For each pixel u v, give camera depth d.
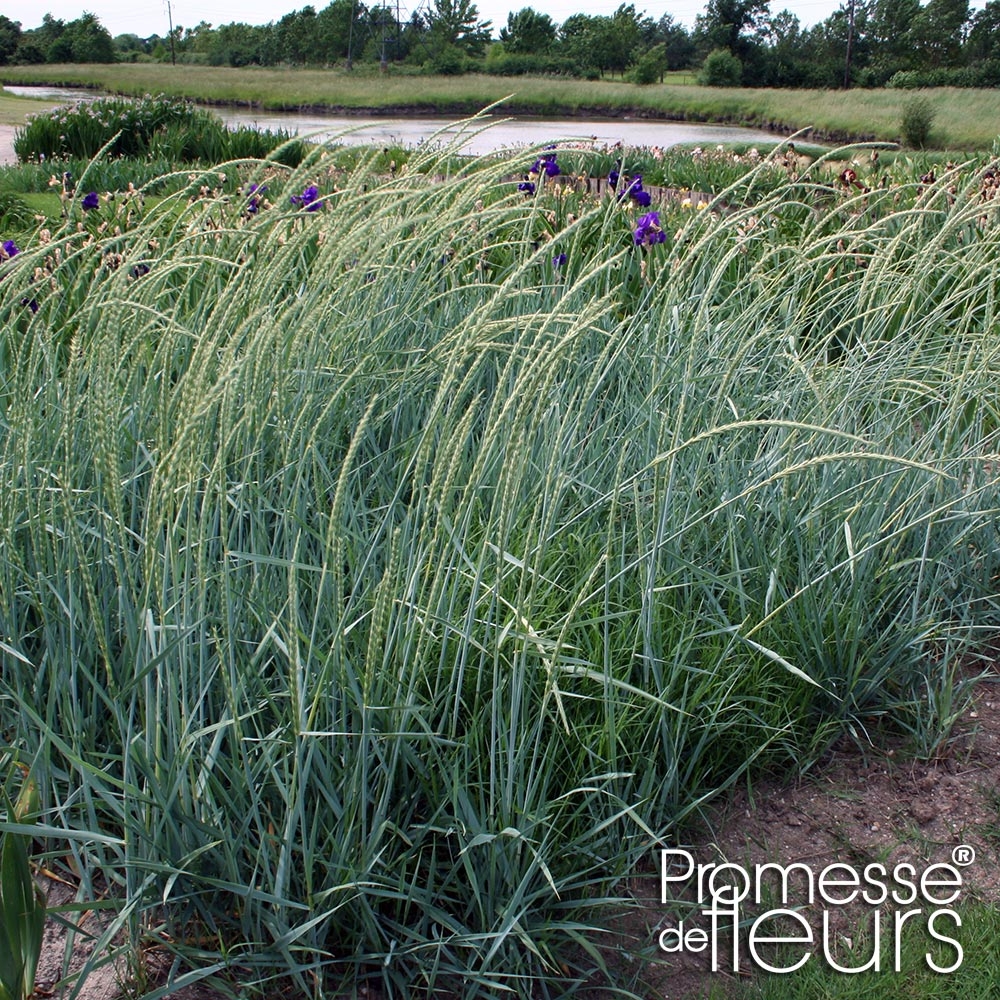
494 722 2.14
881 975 2.33
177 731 2.19
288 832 2.02
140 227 3.14
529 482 3.18
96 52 100.25
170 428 2.50
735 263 5.71
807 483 3.41
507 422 3.03
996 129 29.81
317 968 2.07
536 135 30.25
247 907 2.10
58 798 2.35
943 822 2.83
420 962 2.14
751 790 2.88
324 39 86.12
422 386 3.64
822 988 2.29
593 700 2.67
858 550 3.25
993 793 2.93
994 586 3.76
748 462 3.61
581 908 2.39
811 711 3.14
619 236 5.86
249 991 2.11
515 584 2.88
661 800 2.60
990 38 69.38
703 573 2.88
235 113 42.69
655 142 29.16
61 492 2.55
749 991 2.28
